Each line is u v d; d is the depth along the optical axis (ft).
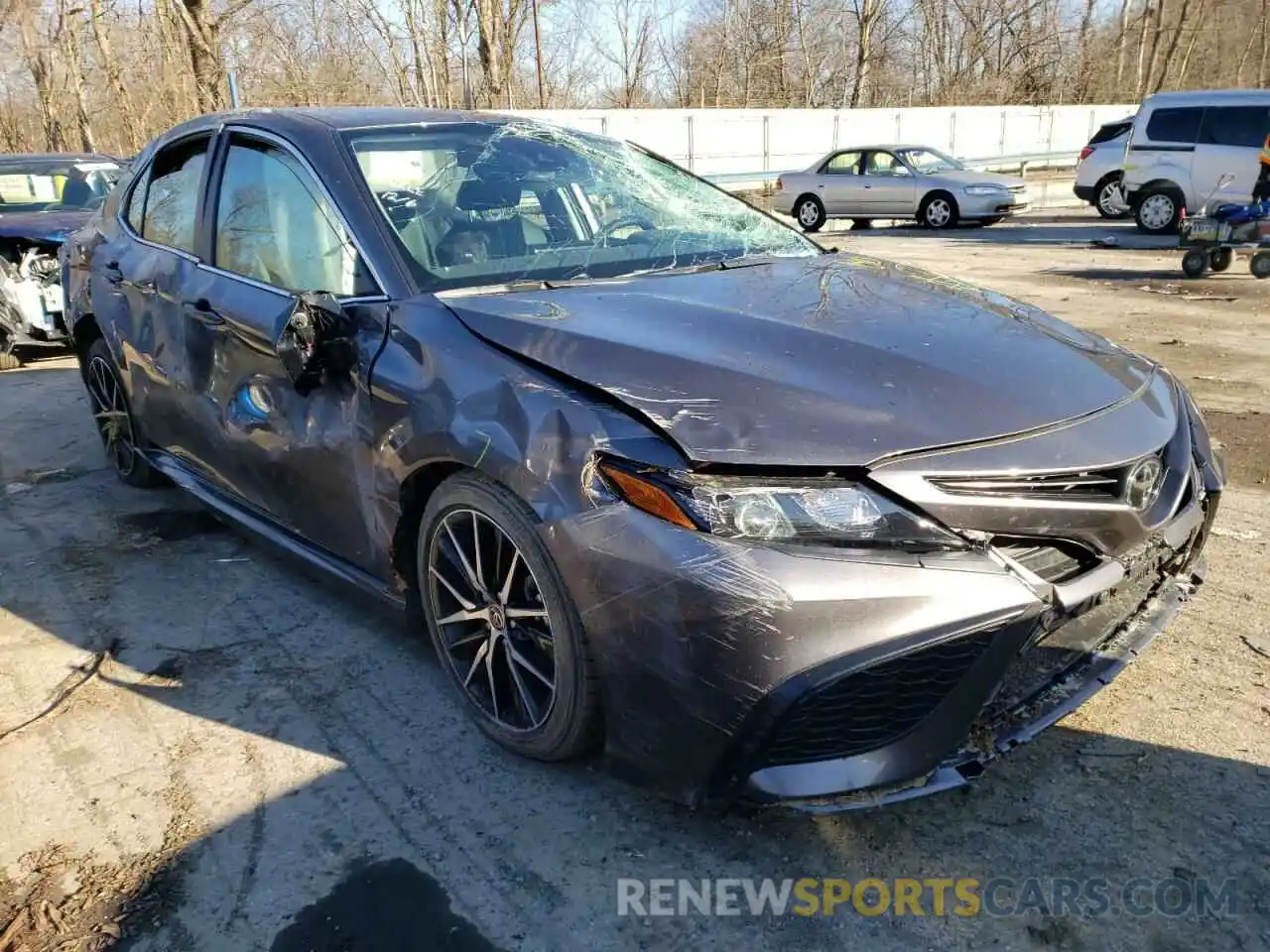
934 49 123.95
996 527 6.98
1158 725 8.91
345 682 10.00
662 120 67.82
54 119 77.25
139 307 13.12
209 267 11.73
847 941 6.76
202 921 7.01
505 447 7.59
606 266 10.16
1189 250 35.01
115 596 12.03
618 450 7.05
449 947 6.75
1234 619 10.73
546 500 7.30
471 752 8.82
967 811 7.93
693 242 11.12
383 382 8.78
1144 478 7.72
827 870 7.38
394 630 11.04
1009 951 6.66
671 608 6.70
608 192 11.53
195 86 50.75
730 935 6.83
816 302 9.07
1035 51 121.60
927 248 45.50
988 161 79.92
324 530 10.19
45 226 24.76
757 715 6.57
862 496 6.72
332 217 9.99
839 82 118.42
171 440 13.20
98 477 16.39
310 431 9.79
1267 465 15.53
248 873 7.46
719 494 6.68
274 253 10.77
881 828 7.78
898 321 8.71
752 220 12.17
